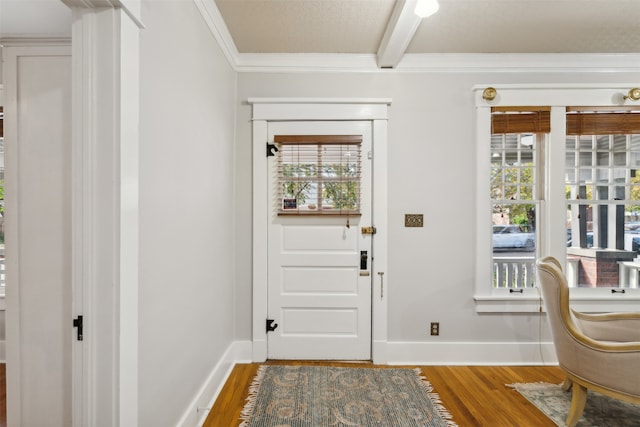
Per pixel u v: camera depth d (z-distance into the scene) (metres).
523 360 2.65
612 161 2.70
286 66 2.65
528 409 2.02
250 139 2.68
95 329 1.09
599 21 2.17
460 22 2.19
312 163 2.67
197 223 1.84
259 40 2.43
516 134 2.70
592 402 2.10
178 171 1.59
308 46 2.52
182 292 1.65
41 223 1.44
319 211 2.66
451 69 2.64
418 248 2.67
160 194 1.42
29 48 1.42
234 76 2.63
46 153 1.43
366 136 2.66
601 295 2.66
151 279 1.35
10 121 1.43
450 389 2.25
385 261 2.65
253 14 2.10
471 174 2.66
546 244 2.65
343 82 2.67
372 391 2.21
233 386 2.27
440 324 2.67
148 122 1.32
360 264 2.67
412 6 1.85
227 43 2.32
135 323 1.17
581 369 1.82
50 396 1.45
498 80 2.66
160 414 1.44
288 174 2.67
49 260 1.44
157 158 1.39
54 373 1.45
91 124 1.08
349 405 2.05
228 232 2.49
